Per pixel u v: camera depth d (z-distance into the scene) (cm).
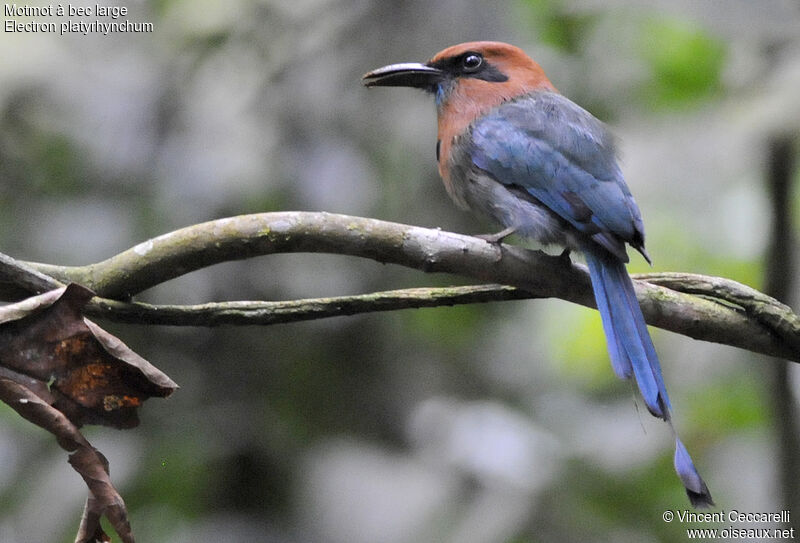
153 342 1020
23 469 995
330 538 1008
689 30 1220
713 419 1234
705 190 1283
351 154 1062
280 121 1060
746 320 674
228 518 1006
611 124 1231
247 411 1031
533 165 803
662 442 1198
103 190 1038
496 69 880
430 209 1099
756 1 982
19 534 966
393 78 891
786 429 1018
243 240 598
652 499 1130
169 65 1070
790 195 998
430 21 1059
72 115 1038
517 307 1259
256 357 1041
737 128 973
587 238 777
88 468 465
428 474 1064
